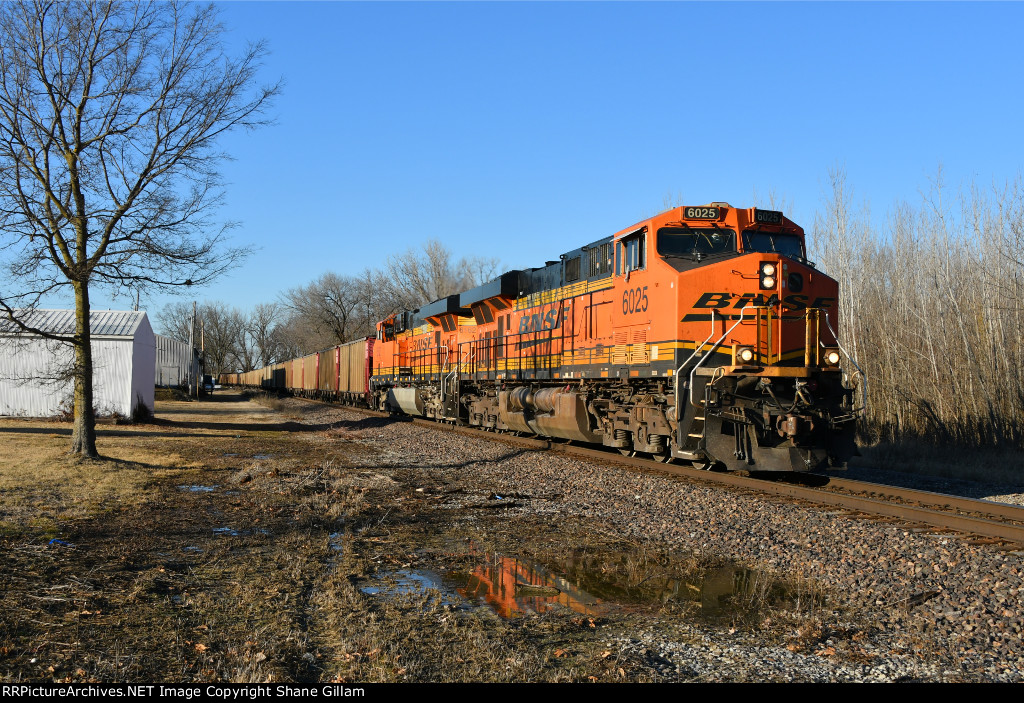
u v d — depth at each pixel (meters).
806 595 7.17
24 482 12.43
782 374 12.38
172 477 14.42
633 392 15.13
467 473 15.59
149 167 16.14
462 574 7.98
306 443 22.80
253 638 5.76
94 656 5.23
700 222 13.62
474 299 24.28
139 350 29.81
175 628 5.93
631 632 6.20
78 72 15.48
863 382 12.83
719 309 12.78
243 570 7.77
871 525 9.47
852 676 5.26
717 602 7.05
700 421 12.51
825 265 30.27
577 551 8.99
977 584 7.14
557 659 5.55
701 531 9.62
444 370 28.50
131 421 27.97
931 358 23.28
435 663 5.41
